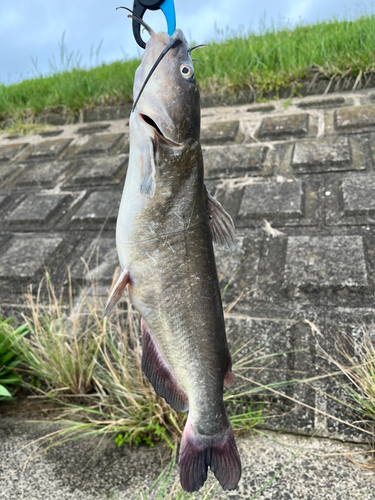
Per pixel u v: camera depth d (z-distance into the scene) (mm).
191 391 440
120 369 942
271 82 2061
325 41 2168
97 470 777
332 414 794
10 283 1275
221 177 1550
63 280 1245
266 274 1129
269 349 932
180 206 410
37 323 1021
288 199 1347
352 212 1237
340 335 921
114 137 2037
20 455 824
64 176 1825
